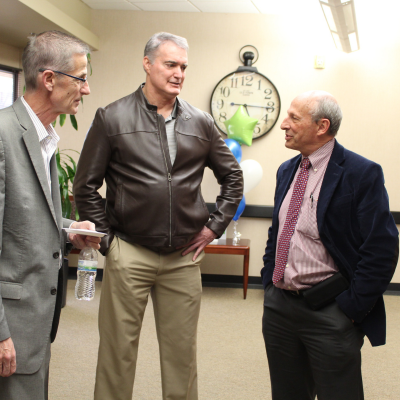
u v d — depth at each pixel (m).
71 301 4.22
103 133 1.93
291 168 1.93
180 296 2.00
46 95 1.39
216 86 4.90
